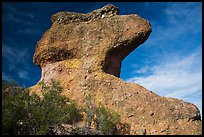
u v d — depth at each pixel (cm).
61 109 1819
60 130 1633
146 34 2212
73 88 2070
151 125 1809
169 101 1925
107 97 1969
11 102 1611
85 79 2083
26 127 1560
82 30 2269
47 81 2184
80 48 2217
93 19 2317
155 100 1916
